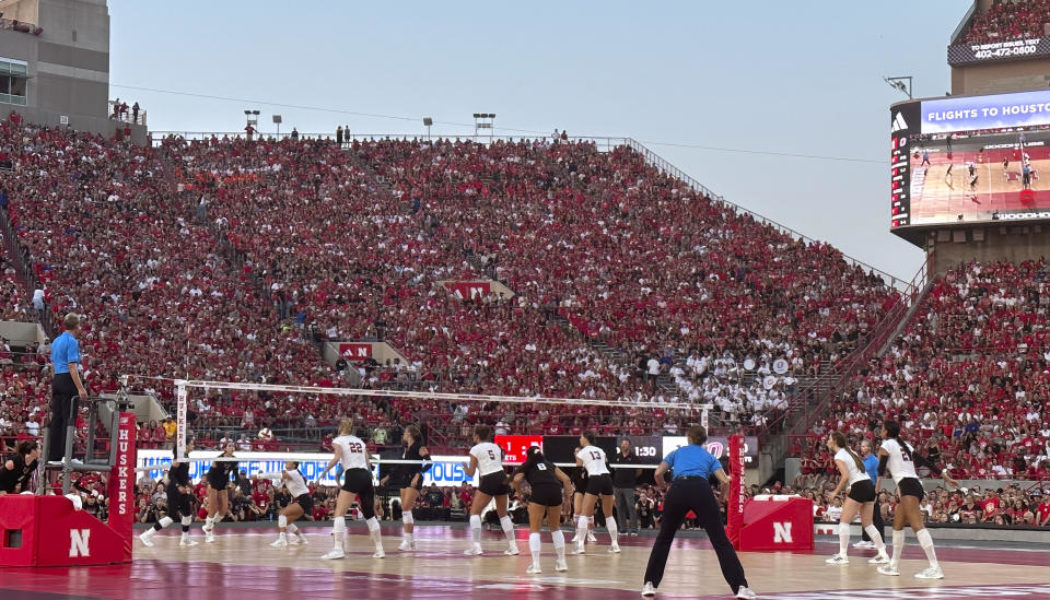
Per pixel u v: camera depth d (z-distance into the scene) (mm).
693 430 13414
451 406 46219
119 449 17672
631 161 70812
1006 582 16156
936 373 46562
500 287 58125
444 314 54438
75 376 17172
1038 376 44688
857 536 31984
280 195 64125
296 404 44438
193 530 30234
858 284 57031
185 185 63250
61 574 15609
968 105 50594
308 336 52031
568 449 32188
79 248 52156
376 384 47312
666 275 58344
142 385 42688
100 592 13086
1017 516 32844
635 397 47531
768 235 62000
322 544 24016
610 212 65188
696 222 63719
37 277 48469
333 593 13258
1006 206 49688
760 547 23016
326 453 37469
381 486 37000
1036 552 25141
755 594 13609
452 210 64938
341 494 19438
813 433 44656
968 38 54031
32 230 52438
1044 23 53625
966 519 33594
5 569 16266
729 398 47219
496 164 69625
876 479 21625
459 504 38656
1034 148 49500
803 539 23422
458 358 50438
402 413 44875
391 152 71000
